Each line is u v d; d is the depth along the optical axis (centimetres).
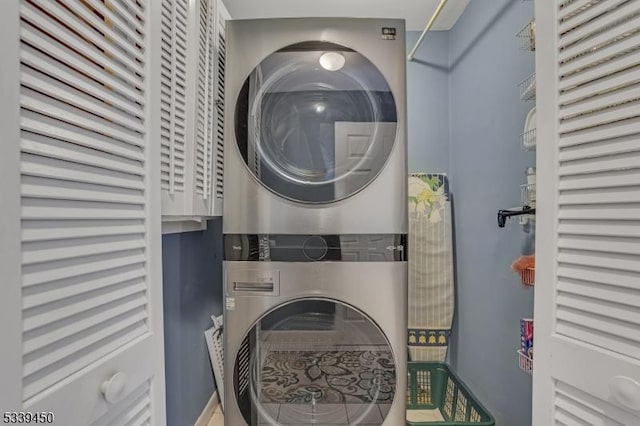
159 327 89
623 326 73
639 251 71
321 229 134
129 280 78
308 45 134
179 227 141
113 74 75
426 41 235
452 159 229
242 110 136
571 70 83
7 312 49
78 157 64
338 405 137
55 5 59
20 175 52
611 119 75
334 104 135
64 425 59
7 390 49
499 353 167
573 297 83
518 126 150
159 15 92
